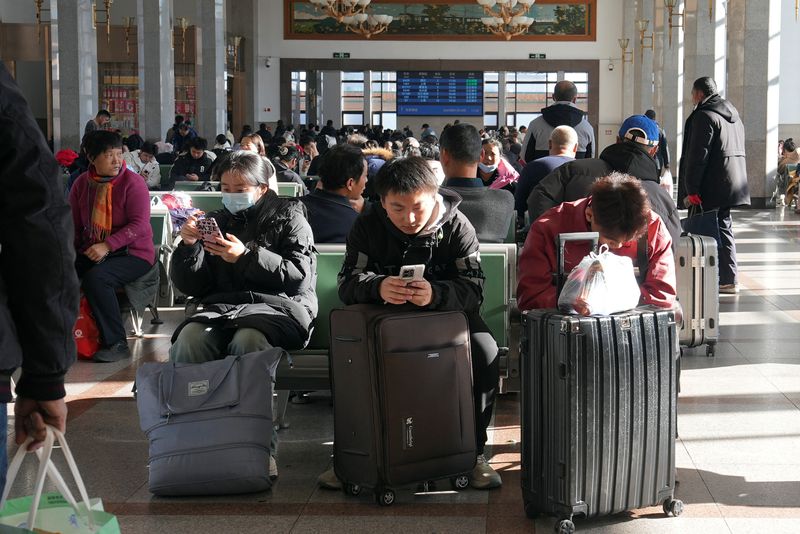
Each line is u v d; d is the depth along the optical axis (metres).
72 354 2.48
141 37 26.17
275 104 41.88
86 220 7.88
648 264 4.69
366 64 41.72
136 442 5.59
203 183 11.96
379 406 4.43
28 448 2.55
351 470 4.58
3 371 2.35
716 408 6.12
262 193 5.63
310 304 5.52
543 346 4.16
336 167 6.21
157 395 4.75
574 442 4.06
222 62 31.73
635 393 4.15
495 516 4.42
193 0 37.00
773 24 21.27
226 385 4.76
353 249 4.81
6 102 2.37
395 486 4.47
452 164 6.20
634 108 40.28
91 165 8.00
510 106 43.25
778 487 4.72
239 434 4.68
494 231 6.19
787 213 20.38
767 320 9.04
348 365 4.52
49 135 33.38
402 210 4.62
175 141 23.31
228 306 5.27
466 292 4.64
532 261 4.76
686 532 4.18
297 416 6.13
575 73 42.66
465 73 42.12
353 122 48.28
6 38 33.12
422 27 41.53
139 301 8.15
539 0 41.09
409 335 4.43
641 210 4.30
